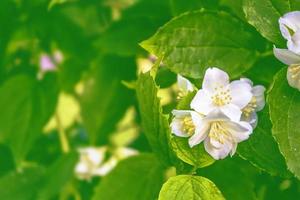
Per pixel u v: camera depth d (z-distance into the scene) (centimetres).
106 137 70
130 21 63
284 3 44
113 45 63
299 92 43
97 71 69
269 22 44
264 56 47
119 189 52
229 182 48
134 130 79
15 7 70
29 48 72
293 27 43
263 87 44
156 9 64
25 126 67
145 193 52
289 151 42
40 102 67
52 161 76
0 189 66
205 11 46
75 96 73
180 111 43
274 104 42
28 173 67
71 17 70
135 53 63
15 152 68
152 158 52
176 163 44
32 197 66
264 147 44
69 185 70
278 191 55
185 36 45
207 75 44
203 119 43
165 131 42
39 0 70
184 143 43
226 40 46
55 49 73
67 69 70
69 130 80
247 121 44
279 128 42
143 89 43
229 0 47
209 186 43
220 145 43
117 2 71
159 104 42
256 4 44
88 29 70
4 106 67
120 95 69
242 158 47
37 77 72
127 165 52
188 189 43
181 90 45
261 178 55
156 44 45
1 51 71
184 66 45
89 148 74
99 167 74
